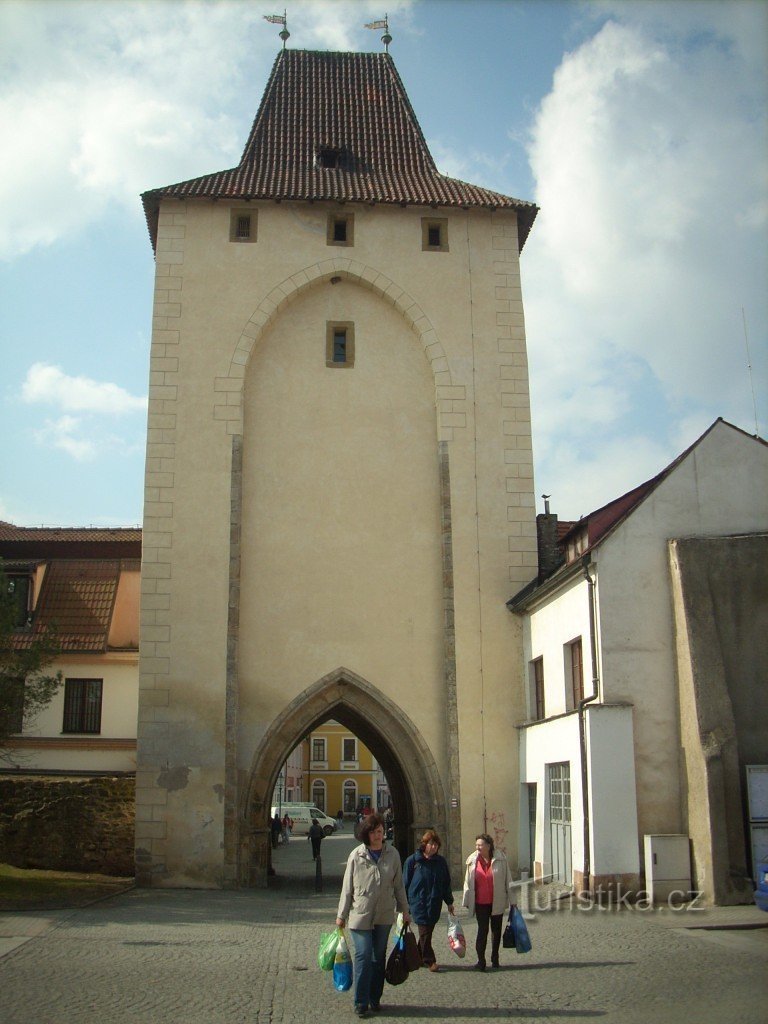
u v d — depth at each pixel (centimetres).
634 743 1845
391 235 2781
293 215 2769
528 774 2339
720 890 1694
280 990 1077
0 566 2225
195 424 2603
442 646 2552
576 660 2089
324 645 2531
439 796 2452
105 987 1073
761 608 1850
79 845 2567
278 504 2611
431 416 2702
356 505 2628
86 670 2962
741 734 1795
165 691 2430
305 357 2716
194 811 2369
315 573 2575
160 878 2331
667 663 1881
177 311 2677
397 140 3145
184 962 1240
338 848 4581
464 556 2570
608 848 1800
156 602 2481
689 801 1795
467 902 1212
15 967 1180
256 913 1816
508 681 2498
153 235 2936
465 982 1123
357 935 966
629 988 1062
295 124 3156
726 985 1059
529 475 2638
